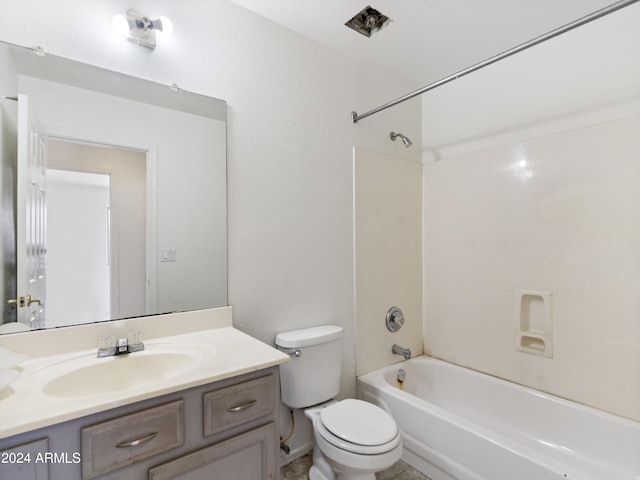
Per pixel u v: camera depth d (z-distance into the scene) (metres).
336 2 1.58
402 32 1.82
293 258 1.81
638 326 1.53
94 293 1.28
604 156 1.62
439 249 2.39
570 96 1.76
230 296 1.59
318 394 1.71
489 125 2.11
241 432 1.06
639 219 1.52
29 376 1.00
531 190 1.89
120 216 1.34
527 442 1.81
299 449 1.81
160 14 1.39
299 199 1.83
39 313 1.18
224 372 1.01
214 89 1.54
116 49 1.31
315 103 1.90
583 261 1.69
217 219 1.55
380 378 2.06
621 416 1.57
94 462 0.82
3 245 1.13
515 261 1.96
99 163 1.29
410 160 2.43
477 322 2.15
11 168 1.14
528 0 1.56
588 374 1.68
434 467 1.62
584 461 1.61
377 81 2.22
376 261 2.20
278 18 1.70
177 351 1.23
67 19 1.21
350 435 1.34
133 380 1.15
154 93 1.39
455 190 2.29
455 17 1.70
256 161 1.67
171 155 1.44
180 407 0.94
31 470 0.75
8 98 1.13
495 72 2.08
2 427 0.71
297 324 1.82
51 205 1.21
